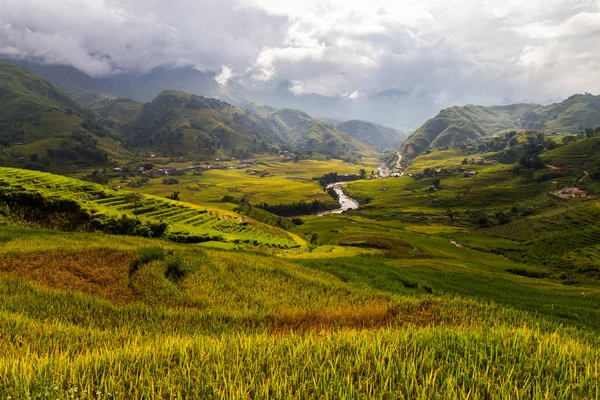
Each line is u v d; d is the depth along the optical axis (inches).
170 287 700.0
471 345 222.2
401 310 486.6
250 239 2320.4
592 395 163.9
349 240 3267.7
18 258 762.8
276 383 159.0
